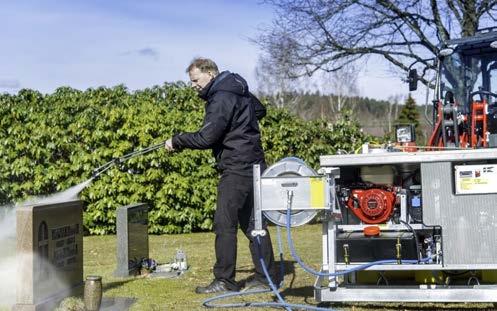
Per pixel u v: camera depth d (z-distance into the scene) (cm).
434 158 516
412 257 532
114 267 843
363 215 549
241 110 634
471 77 840
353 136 1405
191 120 1247
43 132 1236
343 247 545
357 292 547
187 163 1234
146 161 1223
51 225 589
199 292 652
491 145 686
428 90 861
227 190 640
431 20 1972
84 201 1234
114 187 1220
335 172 538
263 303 579
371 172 556
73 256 633
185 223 1245
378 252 538
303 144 1361
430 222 519
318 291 554
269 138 1328
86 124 1236
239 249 1000
